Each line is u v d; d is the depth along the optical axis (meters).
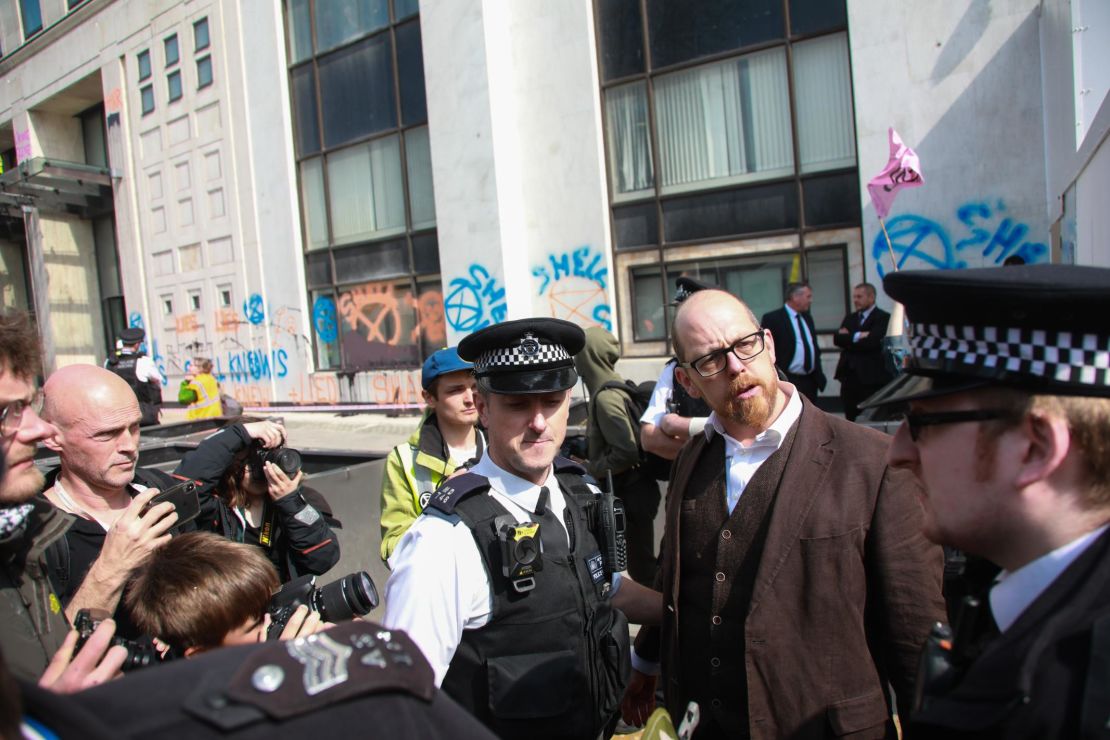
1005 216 7.34
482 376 1.82
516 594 1.69
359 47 12.61
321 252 13.63
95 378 2.14
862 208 8.15
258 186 14.09
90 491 2.17
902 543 1.74
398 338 12.78
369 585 1.95
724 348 1.89
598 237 10.23
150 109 15.91
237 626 1.69
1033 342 0.95
